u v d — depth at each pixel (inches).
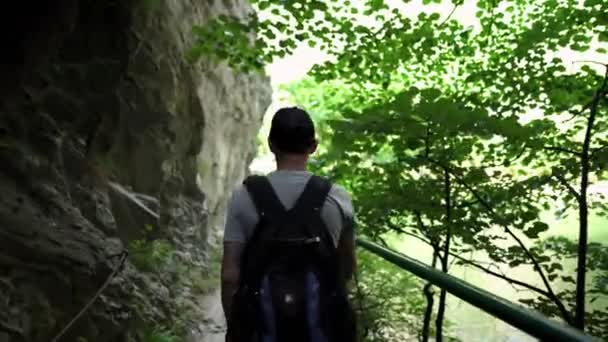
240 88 530.9
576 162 189.6
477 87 279.4
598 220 336.5
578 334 50.2
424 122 180.7
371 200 202.1
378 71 313.7
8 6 245.4
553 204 239.9
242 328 73.9
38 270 186.4
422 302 290.2
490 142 212.4
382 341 242.4
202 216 422.9
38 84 259.8
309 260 75.4
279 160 84.6
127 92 315.0
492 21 286.7
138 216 314.0
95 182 280.2
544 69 222.2
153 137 339.3
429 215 198.5
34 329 175.3
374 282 283.1
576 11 220.7
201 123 405.7
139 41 308.0
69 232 213.2
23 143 234.1
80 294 195.3
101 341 196.7
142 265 289.7
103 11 291.3
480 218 201.6
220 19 310.0
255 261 75.8
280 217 76.9
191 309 298.0
